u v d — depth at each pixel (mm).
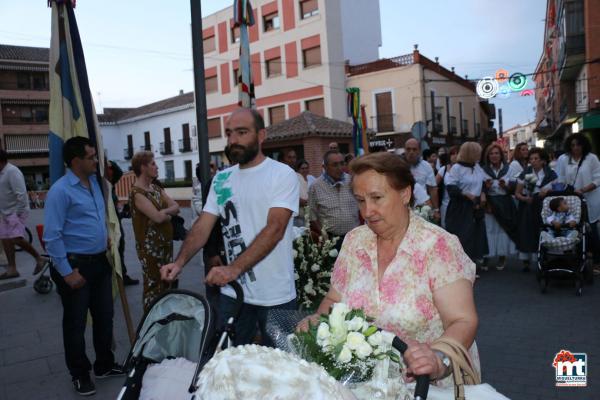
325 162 6098
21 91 44844
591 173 7801
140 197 5250
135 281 8500
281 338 2059
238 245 3457
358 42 34750
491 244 8617
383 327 2104
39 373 4852
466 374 1865
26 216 8812
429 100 32312
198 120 4645
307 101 33562
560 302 6559
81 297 4258
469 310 1991
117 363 4793
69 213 4191
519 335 5422
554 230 7039
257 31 35500
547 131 46531
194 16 4594
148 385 2564
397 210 2117
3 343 5750
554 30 36344
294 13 33375
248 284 3434
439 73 34188
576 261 7070
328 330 1760
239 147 3354
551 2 36312
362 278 2234
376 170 2070
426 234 2119
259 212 3367
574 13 27219
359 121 10016
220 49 38594
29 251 8461
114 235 4699
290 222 3541
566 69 29297
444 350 1784
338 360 1704
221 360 1591
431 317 2078
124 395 2578
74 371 4312
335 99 32562
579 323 5664
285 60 34156
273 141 24156
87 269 4277
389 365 1796
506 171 8359
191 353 2629
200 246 3549
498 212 8320
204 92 4648
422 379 1642
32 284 8688
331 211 6023
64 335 4301
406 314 2072
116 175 8008
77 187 4258
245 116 3381
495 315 6172
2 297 7922
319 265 4680
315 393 1512
